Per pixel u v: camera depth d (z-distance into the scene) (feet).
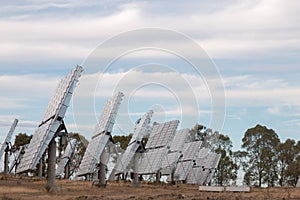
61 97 160.35
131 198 140.05
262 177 416.67
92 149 204.44
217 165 393.91
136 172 224.33
